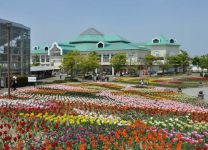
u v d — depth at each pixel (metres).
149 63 129.75
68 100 30.89
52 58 140.25
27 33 67.75
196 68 162.12
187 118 21.52
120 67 114.81
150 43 155.75
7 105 24.62
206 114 23.44
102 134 15.64
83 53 141.00
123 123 18.73
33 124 17.88
